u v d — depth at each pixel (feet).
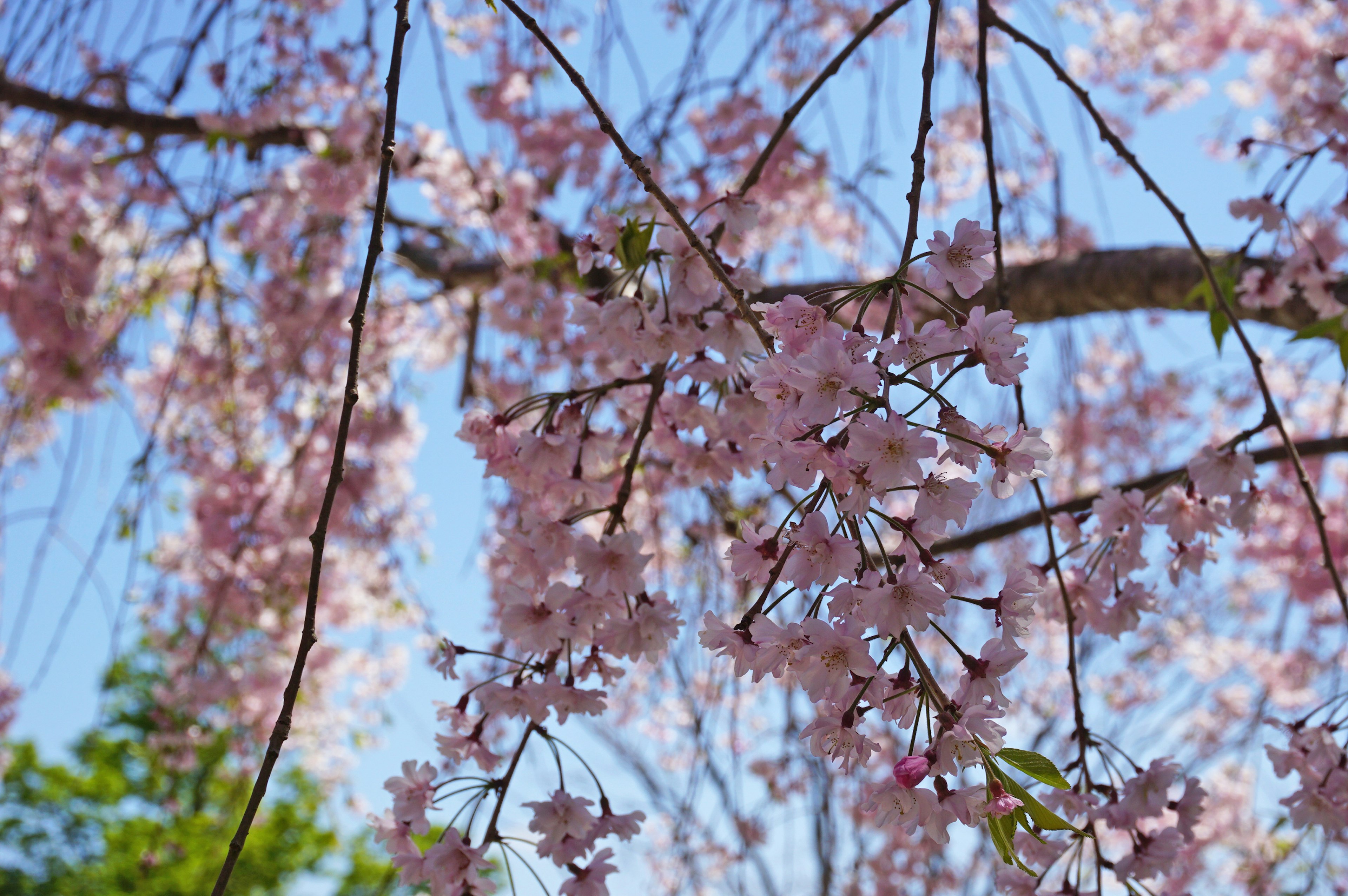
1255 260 10.98
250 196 16.52
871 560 4.27
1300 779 7.35
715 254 6.69
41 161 14.20
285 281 17.13
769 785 16.44
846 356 4.17
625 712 19.75
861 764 4.32
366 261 4.90
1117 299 12.28
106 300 17.47
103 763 42.52
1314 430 20.68
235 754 19.15
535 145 16.62
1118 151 7.09
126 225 17.17
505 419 6.70
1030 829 4.09
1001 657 4.38
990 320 4.36
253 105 14.84
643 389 7.24
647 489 13.58
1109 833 11.53
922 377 4.45
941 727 4.18
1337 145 9.02
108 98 15.12
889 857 18.02
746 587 13.12
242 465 17.34
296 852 42.19
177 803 17.99
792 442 4.19
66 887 41.09
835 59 6.58
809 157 15.02
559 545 5.91
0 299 16.10
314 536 4.67
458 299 19.26
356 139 15.23
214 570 17.81
